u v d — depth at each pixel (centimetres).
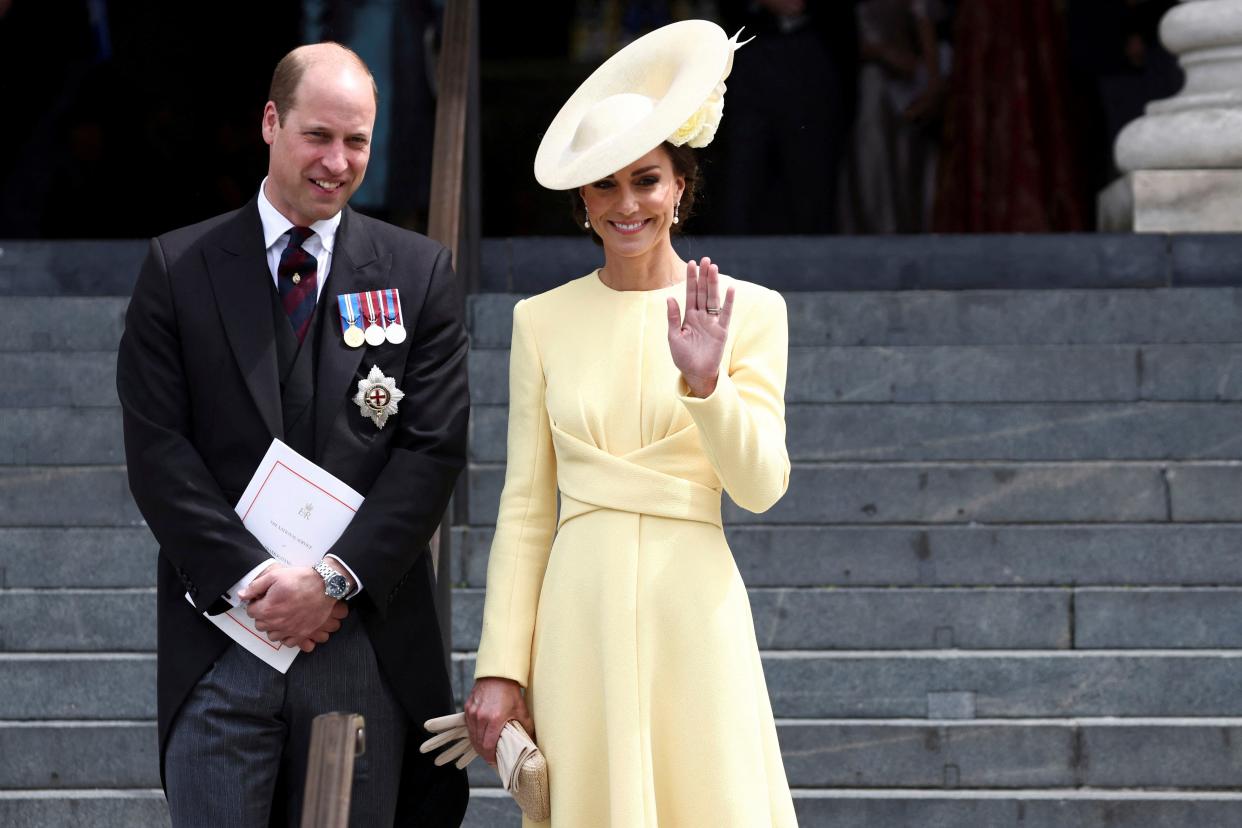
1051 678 2164
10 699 2158
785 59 3641
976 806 2014
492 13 4612
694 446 1403
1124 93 3934
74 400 2628
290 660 1453
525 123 4628
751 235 3672
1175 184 3120
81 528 2406
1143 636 2245
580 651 1394
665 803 1384
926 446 2541
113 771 2078
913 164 3753
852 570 2347
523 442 1460
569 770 1389
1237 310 2742
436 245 1553
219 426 1463
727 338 1370
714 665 1376
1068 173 3528
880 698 2164
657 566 1383
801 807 2023
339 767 1143
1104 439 2544
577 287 1469
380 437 1490
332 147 1452
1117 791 2056
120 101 3909
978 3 3497
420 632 1517
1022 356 2641
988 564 2345
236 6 3934
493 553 1457
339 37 3456
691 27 1430
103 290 3114
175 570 1485
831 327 2761
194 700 1464
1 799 2028
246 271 1484
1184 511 2425
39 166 3875
